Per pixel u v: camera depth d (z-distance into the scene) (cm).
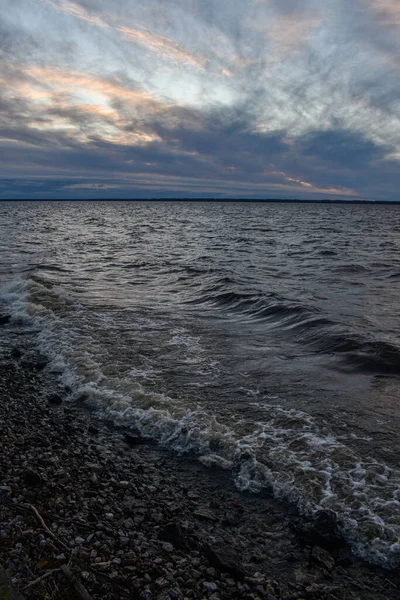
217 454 578
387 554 401
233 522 451
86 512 443
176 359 928
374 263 2444
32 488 476
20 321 1256
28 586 329
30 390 797
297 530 433
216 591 352
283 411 686
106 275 2038
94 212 12825
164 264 2414
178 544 404
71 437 621
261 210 16712
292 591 361
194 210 16225
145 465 559
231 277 1923
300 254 2944
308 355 952
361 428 627
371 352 915
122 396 746
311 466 536
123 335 1095
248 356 949
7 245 3341
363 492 484
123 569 365
